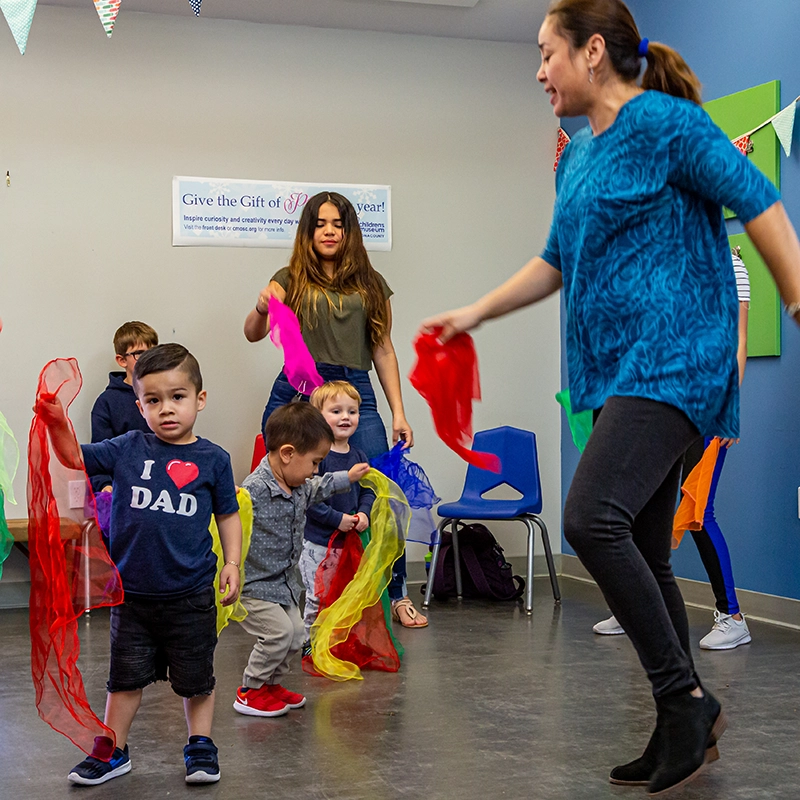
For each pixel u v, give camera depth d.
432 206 5.11
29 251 4.60
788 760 2.11
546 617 4.00
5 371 4.55
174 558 2.07
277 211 4.89
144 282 4.73
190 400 2.15
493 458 2.39
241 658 3.28
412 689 2.81
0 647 3.52
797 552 3.67
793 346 3.67
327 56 4.98
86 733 1.99
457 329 2.17
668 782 1.61
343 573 3.24
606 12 1.75
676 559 4.38
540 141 5.28
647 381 1.65
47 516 1.97
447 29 5.04
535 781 1.99
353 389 3.47
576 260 1.79
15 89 4.59
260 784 2.01
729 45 3.98
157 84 4.76
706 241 1.71
